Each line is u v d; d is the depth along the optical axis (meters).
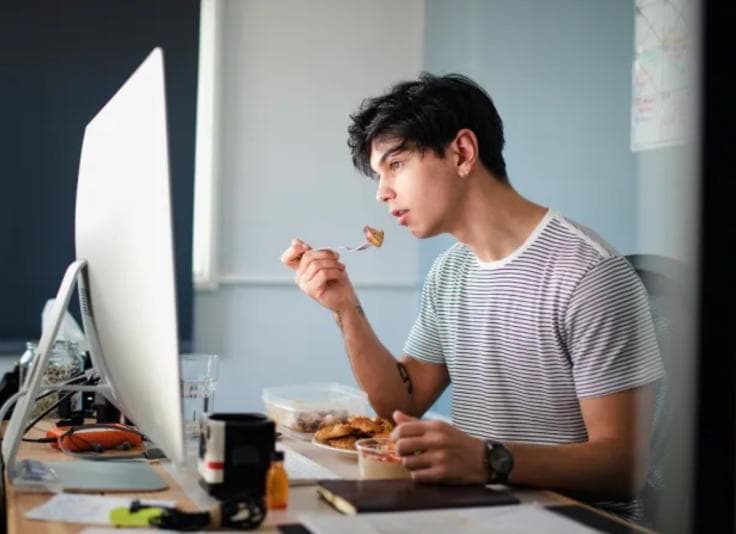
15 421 1.18
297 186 3.73
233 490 1.00
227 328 3.63
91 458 1.30
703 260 0.59
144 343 0.98
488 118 1.55
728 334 0.59
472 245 1.61
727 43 0.57
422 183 1.53
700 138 0.58
